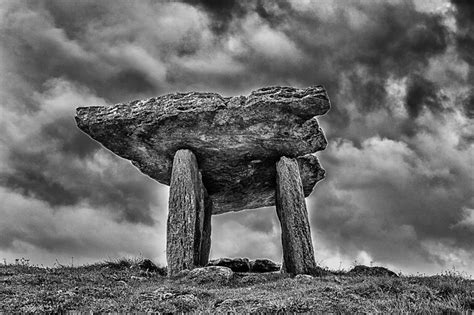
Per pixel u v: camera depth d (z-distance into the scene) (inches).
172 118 805.9
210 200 956.6
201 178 875.4
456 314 505.0
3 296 587.8
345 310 524.4
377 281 622.5
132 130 829.2
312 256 784.3
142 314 530.9
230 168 886.4
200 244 838.5
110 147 868.6
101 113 837.2
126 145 858.8
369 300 558.9
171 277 740.7
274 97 784.9
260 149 846.5
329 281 668.7
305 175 916.6
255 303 554.6
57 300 579.5
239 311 530.0
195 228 821.2
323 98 781.3
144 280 728.3
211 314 521.0
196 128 816.3
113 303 573.9
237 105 792.3
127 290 645.9
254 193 960.3
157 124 814.5
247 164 877.8
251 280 715.4
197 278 711.7
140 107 826.8
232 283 706.8
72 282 681.6
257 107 784.3
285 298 566.9
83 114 842.2
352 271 772.6
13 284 655.8
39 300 574.9
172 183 824.3
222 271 719.7
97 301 586.2
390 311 514.9
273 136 816.3
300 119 804.0
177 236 786.8
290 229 802.2
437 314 503.5
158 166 893.8
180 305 563.5
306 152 845.2
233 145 836.6
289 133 813.9
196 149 849.5
